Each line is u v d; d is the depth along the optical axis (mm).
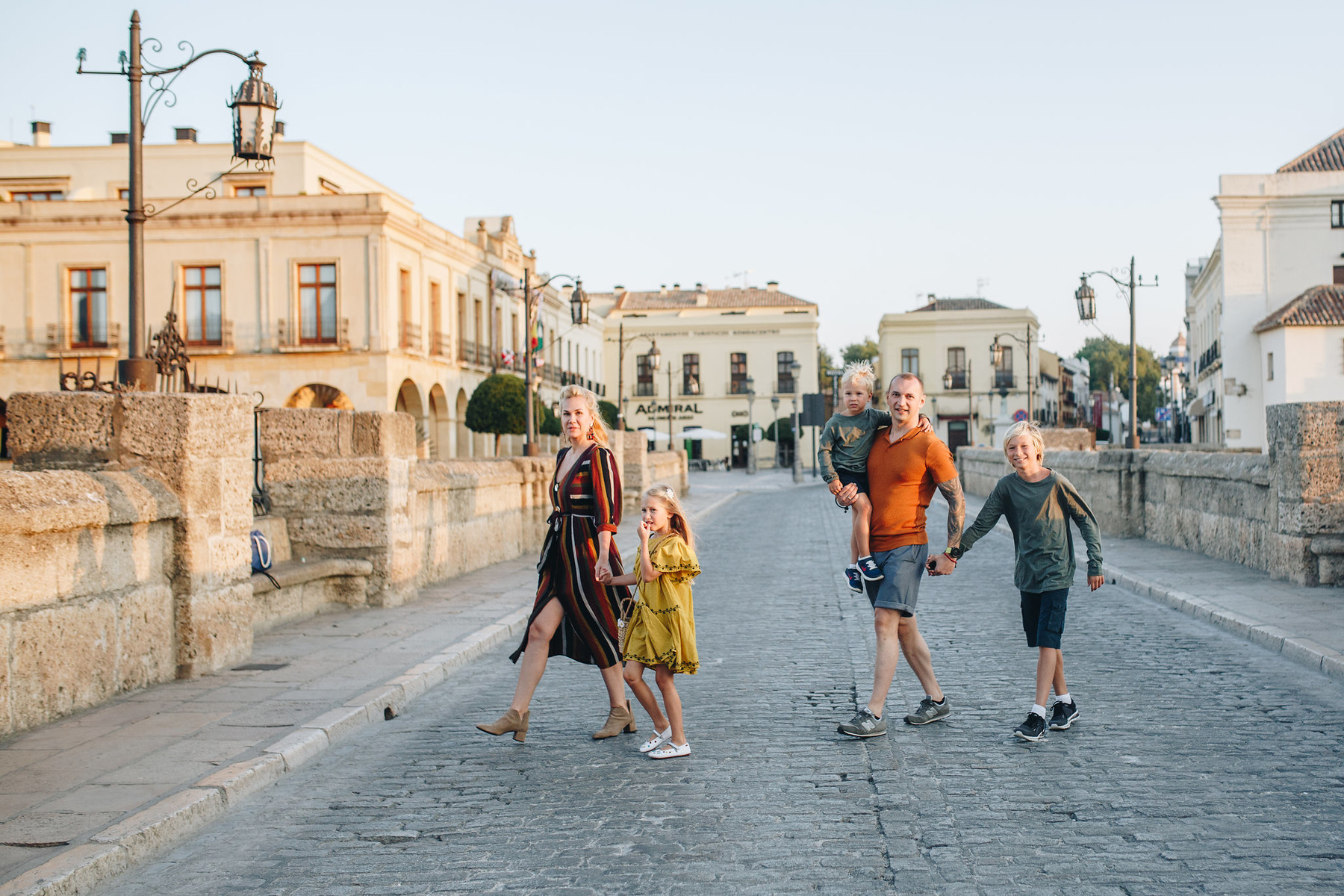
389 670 7492
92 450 7184
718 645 8836
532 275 53125
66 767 5199
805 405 48406
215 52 10766
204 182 41375
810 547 17938
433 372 41219
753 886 3873
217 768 5188
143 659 6910
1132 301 24094
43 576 6027
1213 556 13430
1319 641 7715
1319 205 41844
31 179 42719
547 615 5855
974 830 4387
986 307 75938
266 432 10406
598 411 6039
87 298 37594
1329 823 4402
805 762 5398
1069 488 5863
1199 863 3998
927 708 6102
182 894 3990
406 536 10789
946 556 5949
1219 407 47312
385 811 4852
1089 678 7227
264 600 9000
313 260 36906
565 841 4387
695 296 79250
